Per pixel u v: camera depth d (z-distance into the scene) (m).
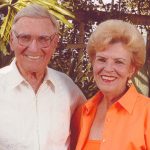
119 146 2.23
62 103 2.66
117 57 2.27
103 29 2.29
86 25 5.66
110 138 2.27
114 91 2.32
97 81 2.34
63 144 2.63
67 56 5.57
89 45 2.35
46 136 2.56
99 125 2.38
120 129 2.26
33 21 2.48
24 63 2.51
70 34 5.59
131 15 5.63
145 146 2.21
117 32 2.27
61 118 2.63
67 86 2.71
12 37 2.53
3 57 4.65
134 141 2.21
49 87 2.63
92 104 2.46
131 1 5.81
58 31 2.59
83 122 2.44
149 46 5.38
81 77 5.34
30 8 2.51
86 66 5.37
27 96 2.56
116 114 2.30
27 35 2.47
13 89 2.54
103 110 2.42
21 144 2.50
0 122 2.50
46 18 2.50
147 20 5.56
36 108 2.57
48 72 2.65
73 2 5.52
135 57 2.30
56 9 3.99
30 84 2.58
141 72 5.32
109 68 2.28
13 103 2.53
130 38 2.26
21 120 2.52
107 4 5.72
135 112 2.27
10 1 4.05
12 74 2.56
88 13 5.63
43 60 2.53
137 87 5.32
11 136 2.50
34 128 2.54
